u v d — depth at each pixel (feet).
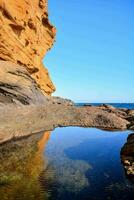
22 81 114.11
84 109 137.59
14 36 126.62
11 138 78.54
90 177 50.72
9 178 47.55
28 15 139.54
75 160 63.31
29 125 94.38
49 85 194.29
